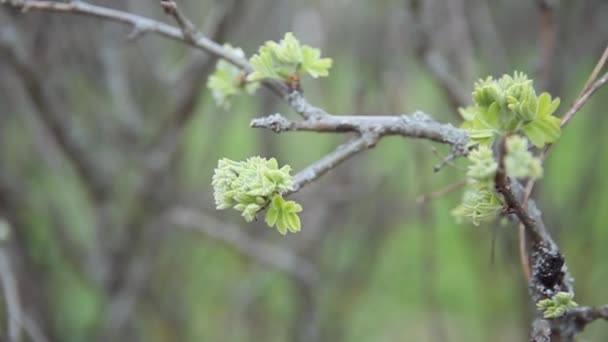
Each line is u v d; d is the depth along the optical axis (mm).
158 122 3025
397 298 4078
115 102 2904
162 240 3266
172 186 3021
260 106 3238
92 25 2809
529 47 3189
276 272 3486
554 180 4051
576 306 1178
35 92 2461
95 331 3416
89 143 2877
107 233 2990
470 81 2531
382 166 3547
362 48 3188
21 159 3205
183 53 2902
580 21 2955
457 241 4227
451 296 4008
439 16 2736
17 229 2975
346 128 1262
